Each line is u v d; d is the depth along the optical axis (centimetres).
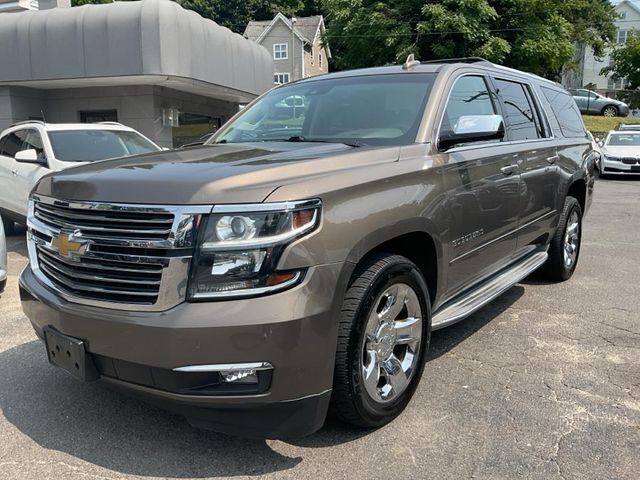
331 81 449
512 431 318
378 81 423
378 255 311
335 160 305
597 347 441
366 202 293
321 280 264
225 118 2097
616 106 3766
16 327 488
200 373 253
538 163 509
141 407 348
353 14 3116
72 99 1669
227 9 6525
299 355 258
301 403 266
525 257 545
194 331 248
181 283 254
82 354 278
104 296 275
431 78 405
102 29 1446
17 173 840
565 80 6694
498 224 433
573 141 619
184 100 1803
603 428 321
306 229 262
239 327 248
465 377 387
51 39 1484
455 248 372
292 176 277
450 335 467
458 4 2738
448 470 282
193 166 297
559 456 294
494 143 441
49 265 311
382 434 315
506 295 582
